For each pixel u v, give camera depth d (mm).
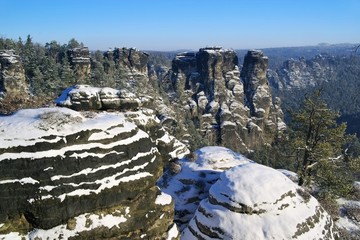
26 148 15062
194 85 141125
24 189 14680
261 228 26719
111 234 16047
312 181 45562
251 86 142250
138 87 125938
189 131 112750
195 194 33906
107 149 16594
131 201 17078
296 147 41656
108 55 142750
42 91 86688
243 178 29922
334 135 40406
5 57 84438
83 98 25047
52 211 14891
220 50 141750
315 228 28094
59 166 15328
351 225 38750
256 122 135500
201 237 28062
